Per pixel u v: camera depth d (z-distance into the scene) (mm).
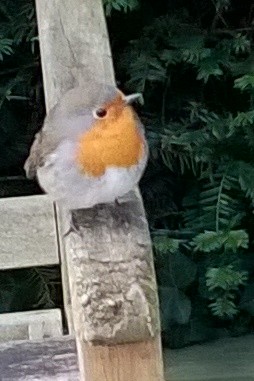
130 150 2752
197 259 5758
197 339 5801
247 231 5789
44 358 3229
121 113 2771
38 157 2885
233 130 5352
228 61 5586
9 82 5930
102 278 2477
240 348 5645
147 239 2598
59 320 3787
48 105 3297
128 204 2770
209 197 5570
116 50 5863
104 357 2457
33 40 5586
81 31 3508
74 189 2746
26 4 5844
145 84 5848
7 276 5863
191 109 5711
